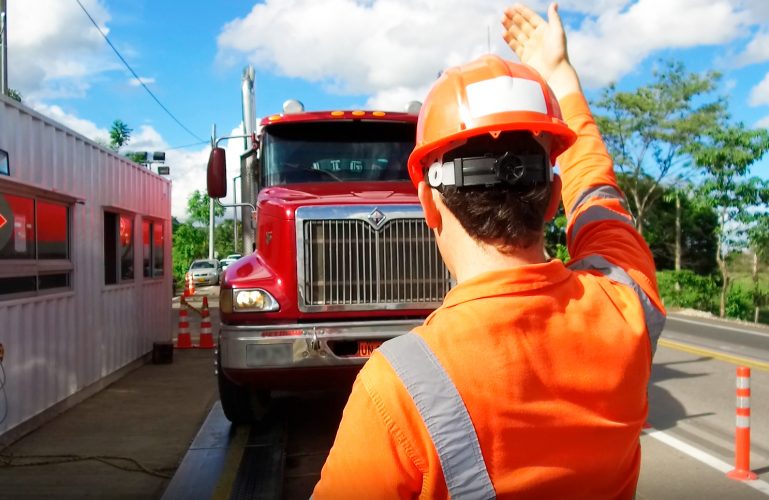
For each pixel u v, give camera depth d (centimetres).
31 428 631
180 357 1098
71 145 725
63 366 707
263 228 561
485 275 114
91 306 790
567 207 161
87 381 777
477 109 119
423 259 539
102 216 827
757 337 1341
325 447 605
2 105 570
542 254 126
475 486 101
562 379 109
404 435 102
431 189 128
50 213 676
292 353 509
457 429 101
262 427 634
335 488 105
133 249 969
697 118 2695
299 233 525
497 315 109
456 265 124
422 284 538
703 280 2364
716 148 2177
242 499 435
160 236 1118
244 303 523
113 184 871
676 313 2052
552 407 107
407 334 112
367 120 669
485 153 120
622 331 118
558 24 169
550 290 116
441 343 106
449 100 122
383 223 533
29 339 621
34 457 558
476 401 102
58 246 698
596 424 110
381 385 104
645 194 3006
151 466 541
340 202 537
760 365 994
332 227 531
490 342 107
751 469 539
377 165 671
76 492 482
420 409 101
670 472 531
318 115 658
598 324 117
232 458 532
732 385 849
